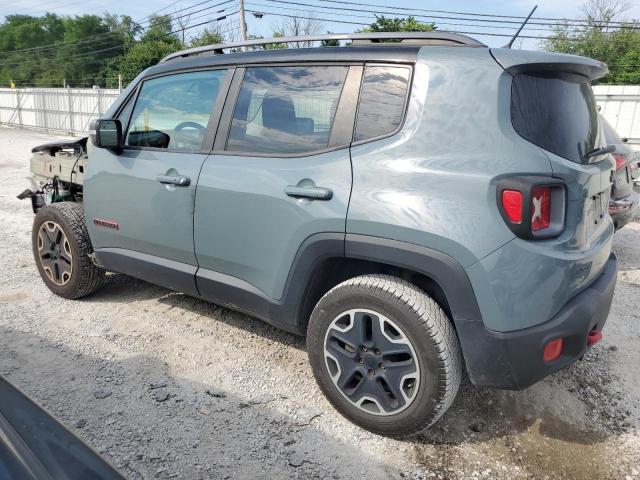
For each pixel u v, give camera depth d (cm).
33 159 522
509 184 228
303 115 290
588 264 253
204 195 316
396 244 247
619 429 285
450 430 281
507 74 242
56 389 306
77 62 6844
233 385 317
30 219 725
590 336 260
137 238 364
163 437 268
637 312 442
